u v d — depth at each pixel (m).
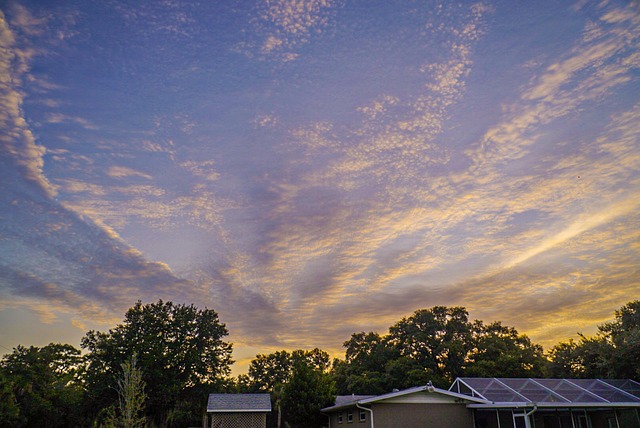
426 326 50.72
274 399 38.44
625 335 28.58
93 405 35.78
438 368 48.94
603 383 24.17
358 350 54.56
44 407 32.97
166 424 36.38
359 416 22.89
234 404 28.80
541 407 20.42
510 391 22.36
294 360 59.09
